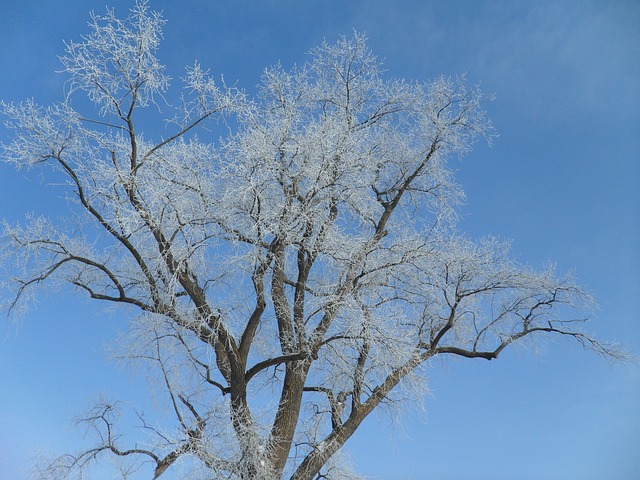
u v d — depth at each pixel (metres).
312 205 9.27
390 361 9.34
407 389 9.39
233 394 8.95
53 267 8.74
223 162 8.77
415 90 10.90
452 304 10.04
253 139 8.83
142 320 9.66
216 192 8.95
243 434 8.54
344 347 9.74
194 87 8.77
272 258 9.10
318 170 8.92
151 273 9.05
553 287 10.34
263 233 8.61
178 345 9.66
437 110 10.83
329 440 9.58
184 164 8.73
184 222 8.50
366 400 9.77
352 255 9.81
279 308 9.96
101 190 8.28
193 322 9.11
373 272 10.05
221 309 9.17
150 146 8.91
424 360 10.11
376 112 11.12
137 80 8.45
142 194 8.55
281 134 9.11
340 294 9.48
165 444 8.09
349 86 11.09
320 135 8.94
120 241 8.73
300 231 9.48
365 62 11.02
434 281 10.02
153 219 8.55
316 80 11.03
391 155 11.01
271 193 9.30
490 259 10.19
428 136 10.76
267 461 8.58
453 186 10.80
